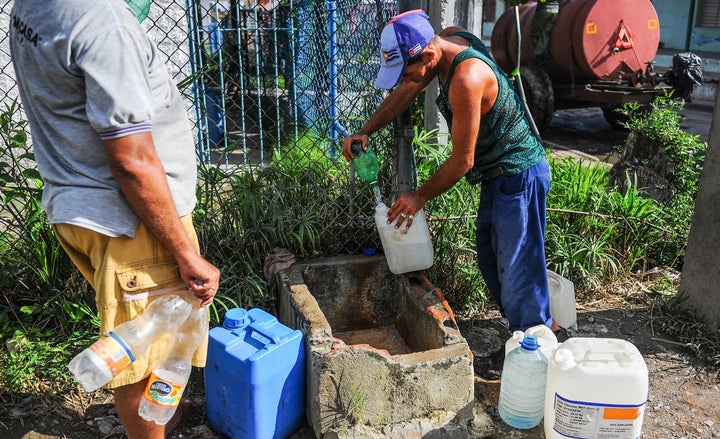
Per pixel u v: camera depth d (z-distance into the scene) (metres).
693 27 14.41
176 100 2.18
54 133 2.02
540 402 2.75
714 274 3.48
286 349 2.61
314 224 3.64
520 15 8.95
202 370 3.15
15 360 2.91
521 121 2.89
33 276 3.35
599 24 7.82
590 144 8.38
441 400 2.71
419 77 2.79
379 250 3.65
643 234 4.32
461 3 4.94
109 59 1.83
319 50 5.22
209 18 7.38
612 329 3.63
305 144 4.36
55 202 2.04
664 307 3.79
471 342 3.46
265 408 2.57
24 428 2.70
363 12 4.10
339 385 2.60
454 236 3.78
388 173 3.68
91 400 2.89
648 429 2.86
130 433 2.30
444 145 4.53
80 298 3.23
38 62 1.89
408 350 3.32
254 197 3.50
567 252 4.05
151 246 2.11
